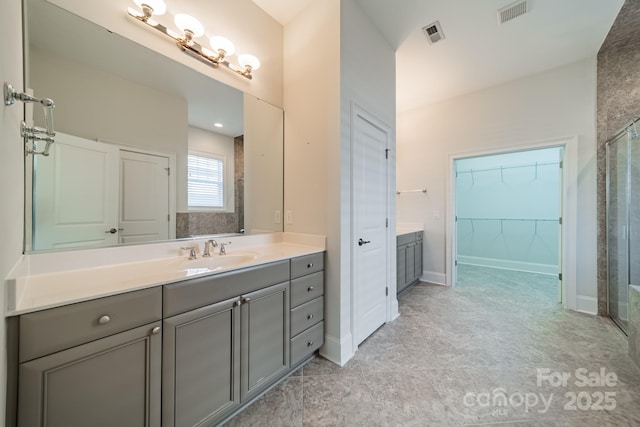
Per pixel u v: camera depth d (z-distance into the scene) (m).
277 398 1.47
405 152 4.12
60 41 1.19
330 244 1.89
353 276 1.96
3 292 0.71
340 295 1.84
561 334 2.22
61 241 1.18
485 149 3.41
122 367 0.95
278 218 2.20
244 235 1.97
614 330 2.28
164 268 1.29
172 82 1.59
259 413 1.37
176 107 1.62
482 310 2.79
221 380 1.26
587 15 2.15
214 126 1.82
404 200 4.12
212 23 1.76
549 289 3.53
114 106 1.37
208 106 1.78
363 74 2.10
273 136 2.17
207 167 1.78
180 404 1.11
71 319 0.84
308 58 2.05
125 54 1.39
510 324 2.43
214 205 1.82
